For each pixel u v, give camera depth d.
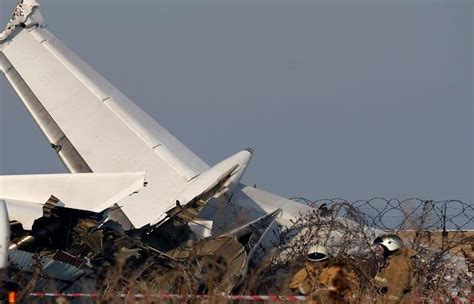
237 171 73.88
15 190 64.81
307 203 79.88
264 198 86.94
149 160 83.94
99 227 64.94
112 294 54.09
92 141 89.00
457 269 66.94
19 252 58.94
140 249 66.31
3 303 53.88
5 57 103.81
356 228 73.81
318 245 57.66
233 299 57.69
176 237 71.44
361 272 56.94
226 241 65.69
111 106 93.50
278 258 71.44
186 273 61.56
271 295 57.47
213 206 77.88
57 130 93.44
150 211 73.62
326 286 53.75
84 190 64.44
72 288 62.66
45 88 97.69
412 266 54.75
